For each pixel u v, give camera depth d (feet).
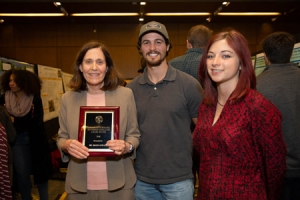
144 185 5.70
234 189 3.67
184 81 5.60
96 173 5.11
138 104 5.73
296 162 5.47
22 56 30.22
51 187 12.03
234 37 3.80
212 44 3.99
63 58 30.58
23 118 8.52
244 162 3.64
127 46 30.78
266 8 24.50
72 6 23.39
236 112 3.68
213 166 3.84
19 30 30.01
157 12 25.67
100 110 5.03
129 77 30.91
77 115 5.17
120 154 4.66
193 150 6.24
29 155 8.79
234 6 23.77
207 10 25.09
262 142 3.59
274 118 3.51
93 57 5.10
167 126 5.46
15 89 8.60
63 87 16.75
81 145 4.64
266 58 6.24
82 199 5.10
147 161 5.56
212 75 3.91
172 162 5.46
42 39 30.30
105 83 5.41
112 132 4.90
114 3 22.45
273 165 3.67
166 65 5.91
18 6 22.82
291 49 5.86
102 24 30.48
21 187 8.75
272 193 3.96
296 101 5.54
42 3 21.94
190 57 6.90
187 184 5.55
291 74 5.71
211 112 4.25
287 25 30.35
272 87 5.66
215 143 3.80
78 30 30.50
